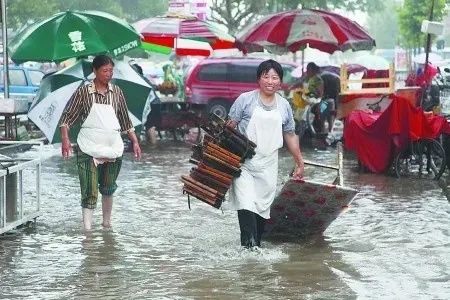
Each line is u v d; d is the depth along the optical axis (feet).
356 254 42.57
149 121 105.09
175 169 77.51
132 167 79.10
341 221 51.13
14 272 38.88
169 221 50.98
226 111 124.98
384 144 74.28
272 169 41.86
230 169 41.29
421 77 108.06
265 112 41.39
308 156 91.71
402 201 59.11
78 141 47.26
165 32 117.50
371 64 149.28
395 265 40.29
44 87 63.00
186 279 37.65
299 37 104.32
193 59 166.50
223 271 39.01
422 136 71.36
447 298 34.78
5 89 69.56
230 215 53.01
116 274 38.58
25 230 48.21
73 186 65.57
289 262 40.75
